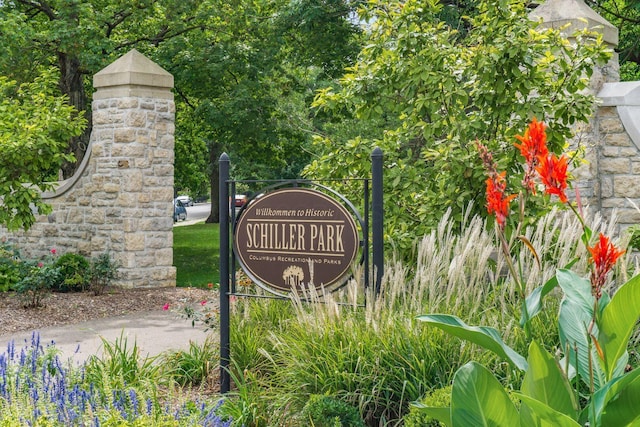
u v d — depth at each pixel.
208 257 19.62
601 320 3.16
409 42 7.43
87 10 15.97
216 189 32.88
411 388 4.79
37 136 11.72
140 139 13.18
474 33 7.54
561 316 3.68
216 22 19.48
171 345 8.34
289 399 5.10
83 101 18.17
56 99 12.60
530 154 3.07
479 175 6.86
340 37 18.61
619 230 9.52
